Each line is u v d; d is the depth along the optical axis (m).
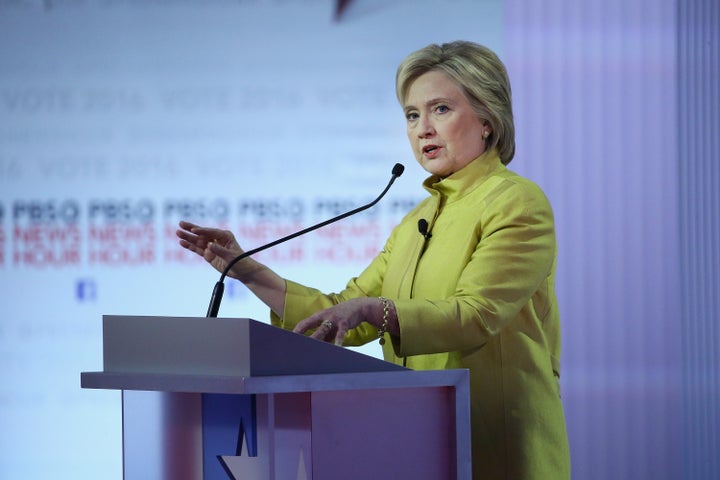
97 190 14.09
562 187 14.80
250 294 13.98
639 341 14.77
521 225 7.53
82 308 14.05
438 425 6.01
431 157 8.06
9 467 13.88
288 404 5.71
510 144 8.12
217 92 14.15
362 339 8.40
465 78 7.88
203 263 14.09
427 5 14.30
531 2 14.70
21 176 14.05
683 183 14.77
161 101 14.12
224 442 5.85
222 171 14.08
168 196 14.09
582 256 14.77
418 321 6.89
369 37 14.23
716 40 14.77
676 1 14.77
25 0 14.13
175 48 14.18
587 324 14.77
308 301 8.20
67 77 14.13
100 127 14.10
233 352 5.44
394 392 5.90
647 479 14.71
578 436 14.69
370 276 8.74
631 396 14.74
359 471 5.76
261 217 14.05
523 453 7.43
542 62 14.76
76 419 14.02
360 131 14.15
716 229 14.75
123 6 14.18
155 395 6.21
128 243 14.06
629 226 14.77
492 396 7.50
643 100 14.78
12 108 14.09
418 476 5.94
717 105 14.75
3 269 14.01
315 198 14.07
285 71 14.18
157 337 5.83
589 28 14.77
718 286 14.78
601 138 14.79
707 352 14.77
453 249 7.72
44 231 14.05
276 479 5.66
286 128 14.12
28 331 14.00
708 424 14.76
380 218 14.07
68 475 13.97
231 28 14.19
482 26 14.45
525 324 7.64
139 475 6.25
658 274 14.77
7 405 13.94
